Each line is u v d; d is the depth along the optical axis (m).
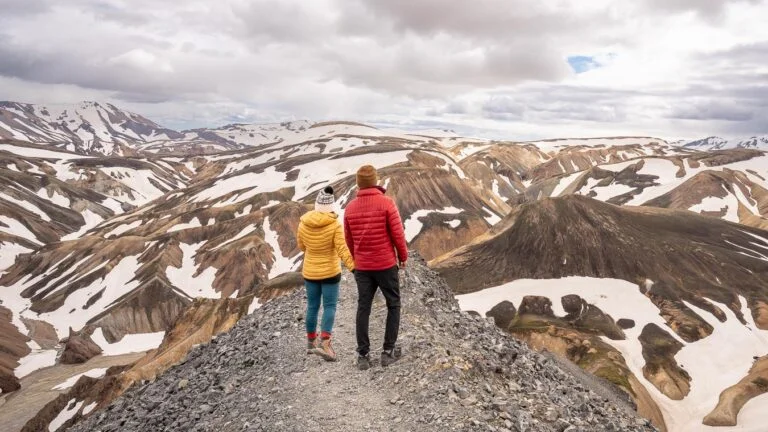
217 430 9.35
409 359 10.14
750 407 96.06
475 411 8.30
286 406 9.24
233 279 185.75
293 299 16.06
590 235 187.62
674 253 177.75
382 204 9.19
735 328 135.38
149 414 11.84
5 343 142.88
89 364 131.88
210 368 12.99
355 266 9.57
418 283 15.72
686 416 96.00
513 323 138.12
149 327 158.75
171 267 194.38
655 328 133.38
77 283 189.25
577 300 151.38
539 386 10.29
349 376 10.05
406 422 8.23
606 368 103.62
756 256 182.00
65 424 60.31
